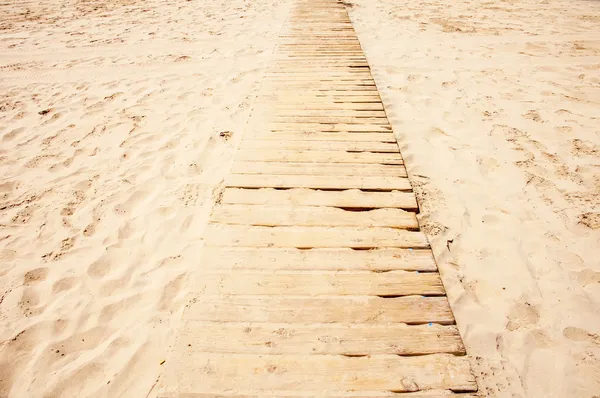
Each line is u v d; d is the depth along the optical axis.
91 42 5.92
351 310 1.72
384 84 4.26
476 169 2.92
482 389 1.58
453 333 1.63
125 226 2.48
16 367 1.70
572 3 7.72
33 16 7.46
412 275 1.90
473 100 3.91
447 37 5.76
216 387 1.45
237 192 2.48
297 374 1.48
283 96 3.73
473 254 2.21
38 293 2.04
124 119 3.75
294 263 1.96
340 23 6.27
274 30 6.29
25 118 3.82
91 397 1.59
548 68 4.62
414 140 3.28
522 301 1.94
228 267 1.93
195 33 6.24
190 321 1.67
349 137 3.06
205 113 3.81
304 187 2.52
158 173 2.98
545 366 1.66
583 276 2.06
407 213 2.31
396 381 1.46
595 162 2.94
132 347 1.78
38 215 2.57
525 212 2.50
